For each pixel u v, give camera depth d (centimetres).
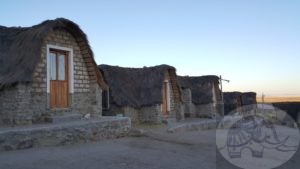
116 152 1138
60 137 1198
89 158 1013
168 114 2453
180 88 2547
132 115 2205
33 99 1342
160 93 2256
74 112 1534
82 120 1454
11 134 1036
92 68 1623
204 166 1037
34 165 879
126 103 2122
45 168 861
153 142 1429
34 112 1343
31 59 1296
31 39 1330
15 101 1276
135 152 1164
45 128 1144
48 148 1117
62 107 1498
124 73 2355
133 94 2269
